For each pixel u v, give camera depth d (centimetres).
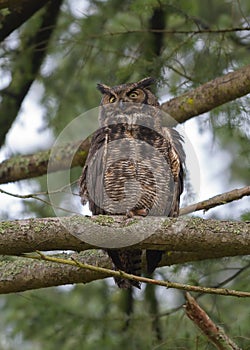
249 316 1101
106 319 1185
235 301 1120
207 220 819
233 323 1095
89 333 1183
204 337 1019
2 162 1258
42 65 1273
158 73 1160
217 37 1158
